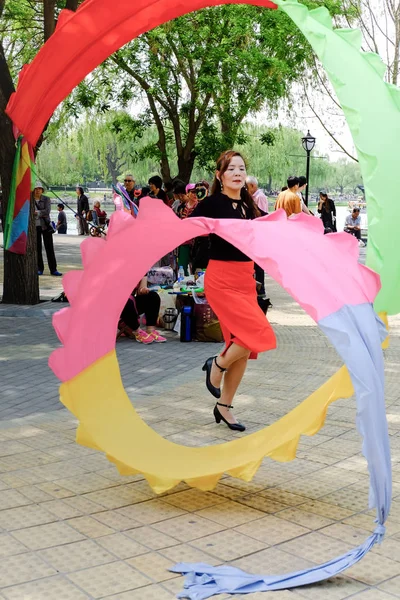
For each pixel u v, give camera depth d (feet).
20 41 67.67
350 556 10.41
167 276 32.83
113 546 11.43
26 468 14.97
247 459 13.28
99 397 13.75
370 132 11.25
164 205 11.94
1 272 51.83
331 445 16.42
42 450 16.15
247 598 9.84
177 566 10.60
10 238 24.32
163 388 21.72
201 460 13.75
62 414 19.12
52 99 16.69
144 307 28.86
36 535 11.79
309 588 10.13
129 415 14.17
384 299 11.86
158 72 63.10
